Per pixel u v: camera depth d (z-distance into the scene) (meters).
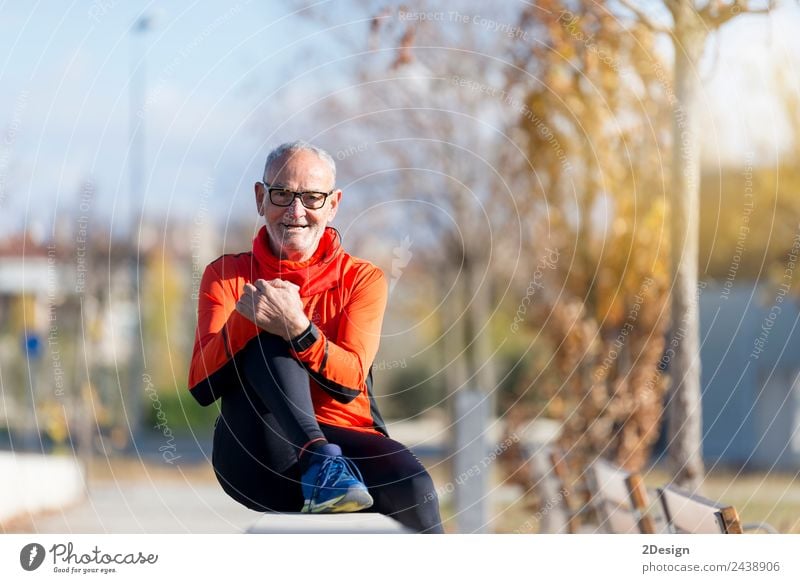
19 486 22.48
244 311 8.05
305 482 7.98
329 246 8.76
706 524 8.41
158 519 22.64
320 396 8.59
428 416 40.88
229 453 8.46
